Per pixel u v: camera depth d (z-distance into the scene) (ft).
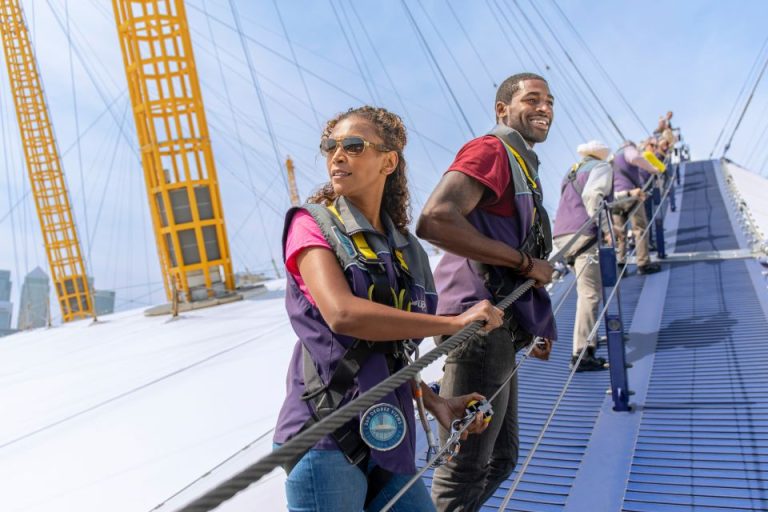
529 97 9.97
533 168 9.67
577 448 14.46
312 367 6.17
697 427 14.76
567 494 12.40
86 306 115.96
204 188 54.13
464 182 8.75
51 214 114.52
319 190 6.95
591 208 19.77
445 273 9.84
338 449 5.98
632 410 16.26
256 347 28.78
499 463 10.00
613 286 16.28
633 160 30.58
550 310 9.85
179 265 53.47
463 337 6.08
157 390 23.15
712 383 17.38
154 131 53.83
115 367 29.84
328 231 6.17
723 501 11.47
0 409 24.31
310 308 6.22
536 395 18.19
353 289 6.16
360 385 6.03
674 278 30.37
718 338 21.21
